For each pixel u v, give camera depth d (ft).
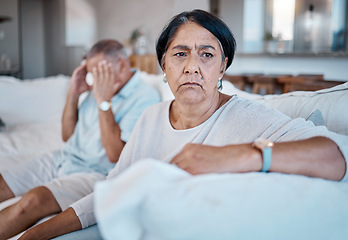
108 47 5.19
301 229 1.50
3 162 5.72
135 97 5.20
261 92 8.30
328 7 15.90
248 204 1.44
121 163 3.47
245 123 2.65
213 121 2.88
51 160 5.37
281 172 1.93
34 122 8.25
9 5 24.91
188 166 1.99
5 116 7.97
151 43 17.01
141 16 17.65
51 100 8.48
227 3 19.12
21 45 26.81
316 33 16.55
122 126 4.90
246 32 18.79
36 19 28.04
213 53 2.71
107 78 4.73
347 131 2.86
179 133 3.04
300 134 2.18
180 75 2.73
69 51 23.17
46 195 3.99
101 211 1.32
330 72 9.52
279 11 18.06
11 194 4.69
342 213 1.62
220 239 1.36
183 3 14.19
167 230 1.35
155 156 3.22
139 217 1.42
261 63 11.17
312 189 1.64
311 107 3.23
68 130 5.82
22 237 3.10
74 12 22.15
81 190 4.30
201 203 1.39
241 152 1.97
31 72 28.43
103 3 20.88
